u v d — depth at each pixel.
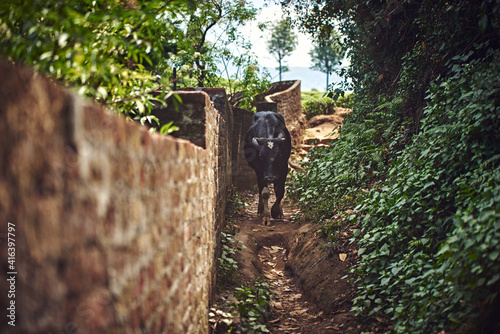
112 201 1.16
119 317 1.19
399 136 5.36
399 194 4.02
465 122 3.65
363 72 7.25
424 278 3.14
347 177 5.86
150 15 2.09
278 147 6.94
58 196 0.97
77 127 1.00
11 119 0.87
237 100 10.47
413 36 5.87
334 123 16.12
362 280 3.91
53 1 1.90
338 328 3.62
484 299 2.50
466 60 4.46
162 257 1.66
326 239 5.15
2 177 0.86
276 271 5.59
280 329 3.94
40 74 1.71
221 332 3.34
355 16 6.95
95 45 2.18
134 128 1.35
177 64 8.17
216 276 4.20
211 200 3.60
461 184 3.35
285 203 8.67
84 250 1.03
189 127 3.47
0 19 1.90
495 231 2.47
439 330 2.72
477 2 4.19
